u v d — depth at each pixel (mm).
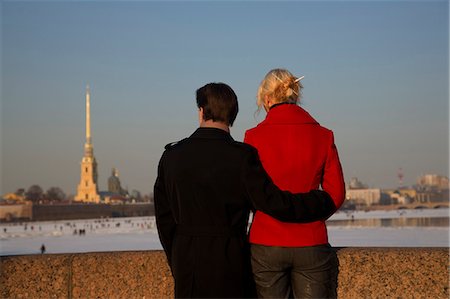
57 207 191500
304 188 4430
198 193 4191
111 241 102188
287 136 4445
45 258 5457
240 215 4242
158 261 5367
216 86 4328
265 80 4664
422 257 5129
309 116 4531
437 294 5094
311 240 4375
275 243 4379
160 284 5355
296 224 4375
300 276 4434
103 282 5418
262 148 4469
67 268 5441
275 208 4168
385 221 166375
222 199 4180
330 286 4535
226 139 4270
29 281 5430
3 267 5438
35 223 186750
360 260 5234
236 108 4375
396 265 5172
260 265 4441
